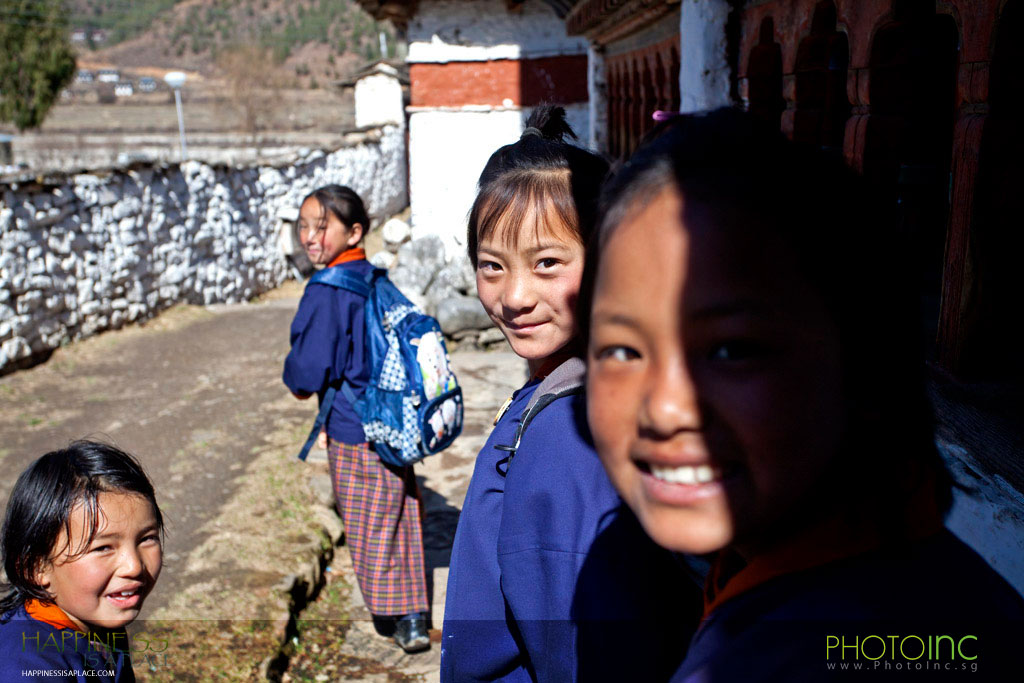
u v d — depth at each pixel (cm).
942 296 155
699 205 50
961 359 150
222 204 1040
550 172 133
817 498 57
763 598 58
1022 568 109
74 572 145
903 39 179
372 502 304
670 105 384
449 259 800
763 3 260
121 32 11862
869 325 54
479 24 913
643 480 54
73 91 7100
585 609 101
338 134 3903
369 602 309
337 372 296
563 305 134
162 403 598
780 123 267
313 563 358
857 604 53
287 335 840
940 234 192
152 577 156
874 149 186
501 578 114
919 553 56
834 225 53
